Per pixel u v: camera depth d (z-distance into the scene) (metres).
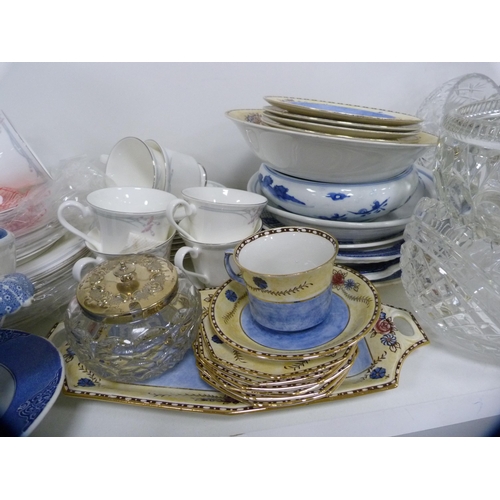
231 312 0.47
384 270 0.56
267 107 0.52
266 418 0.41
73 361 0.45
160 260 0.45
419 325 0.49
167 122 0.69
